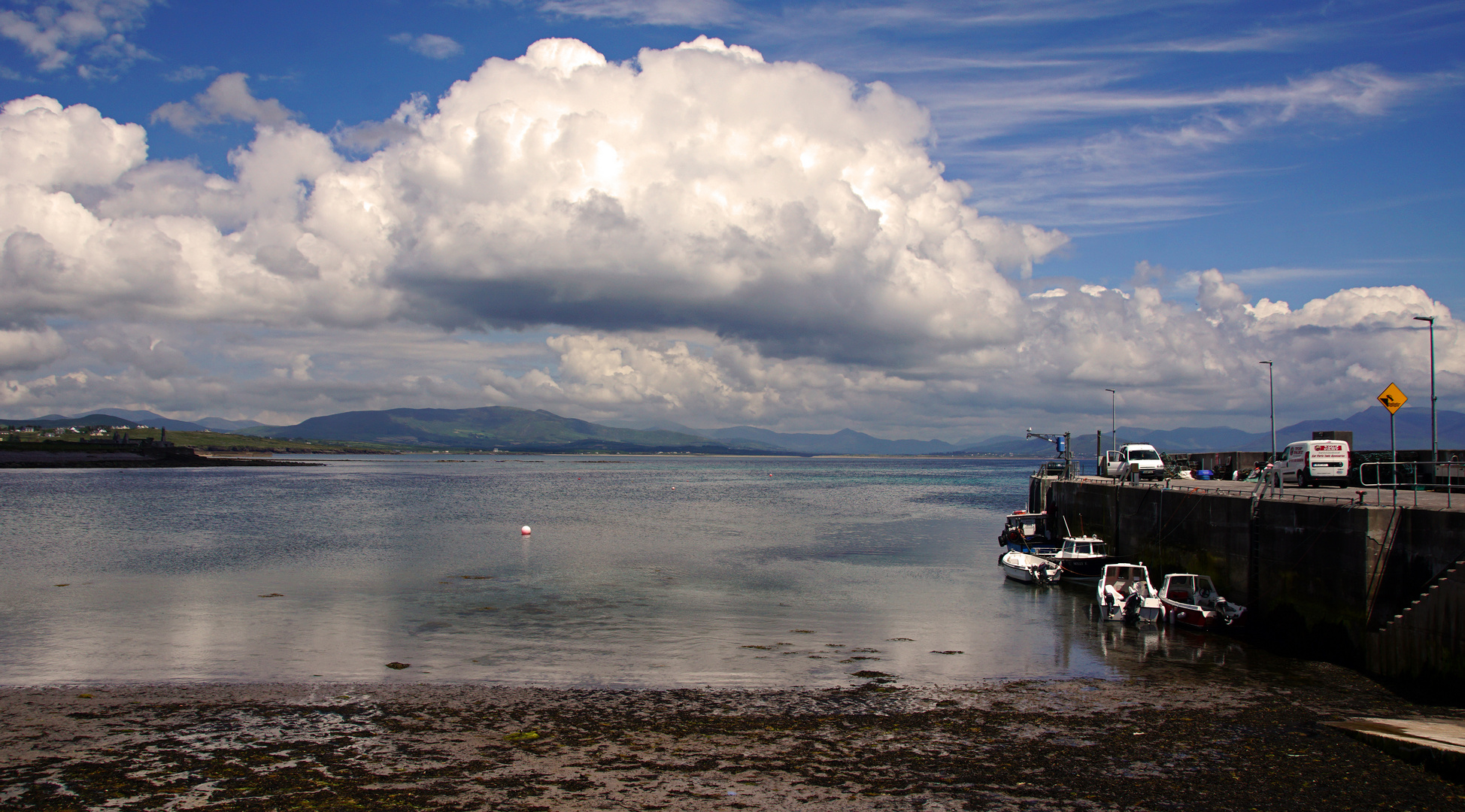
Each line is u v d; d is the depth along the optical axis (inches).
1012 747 708.7
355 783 627.5
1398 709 810.8
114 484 4909.0
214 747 703.1
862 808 586.9
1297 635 1091.9
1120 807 590.2
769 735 736.3
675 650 1059.3
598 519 3029.0
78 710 801.6
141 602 1373.0
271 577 1632.6
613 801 596.4
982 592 1524.4
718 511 3440.0
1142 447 2429.9
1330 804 597.0
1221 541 1295.5
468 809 584.4
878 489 5467.5
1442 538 888.9
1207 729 754.8
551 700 837.8
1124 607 1270.9
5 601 1376.7
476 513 3257.9
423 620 1238.9
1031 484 2815.0
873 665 992.2
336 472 7637.8
